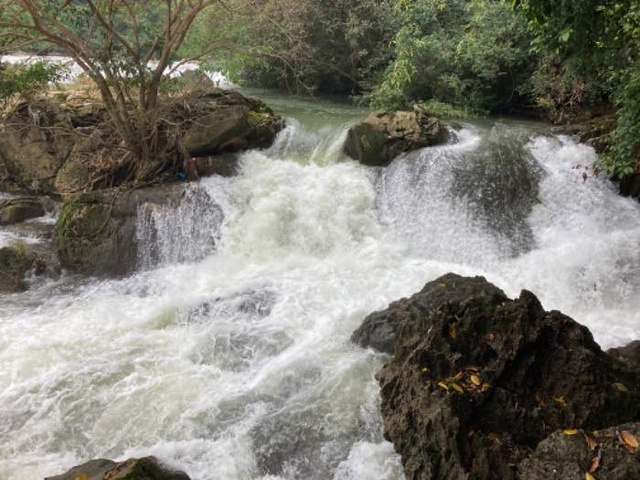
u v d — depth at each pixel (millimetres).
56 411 5695
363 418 5422
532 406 4480
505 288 8055
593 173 9445
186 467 4926
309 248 9195
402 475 4727
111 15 9234
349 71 15906
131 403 5750
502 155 9727
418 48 12914
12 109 10867
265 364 6301
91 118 11000
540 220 9258
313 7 14031
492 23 12852
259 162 10133
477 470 4004
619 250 8492
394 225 9438
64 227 9203
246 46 11570
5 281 8547
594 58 7871
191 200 9367
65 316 7629
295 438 5309
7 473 4961
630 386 4801
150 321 7387
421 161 9586
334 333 6754
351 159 10320
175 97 10562
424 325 5293
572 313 7711
